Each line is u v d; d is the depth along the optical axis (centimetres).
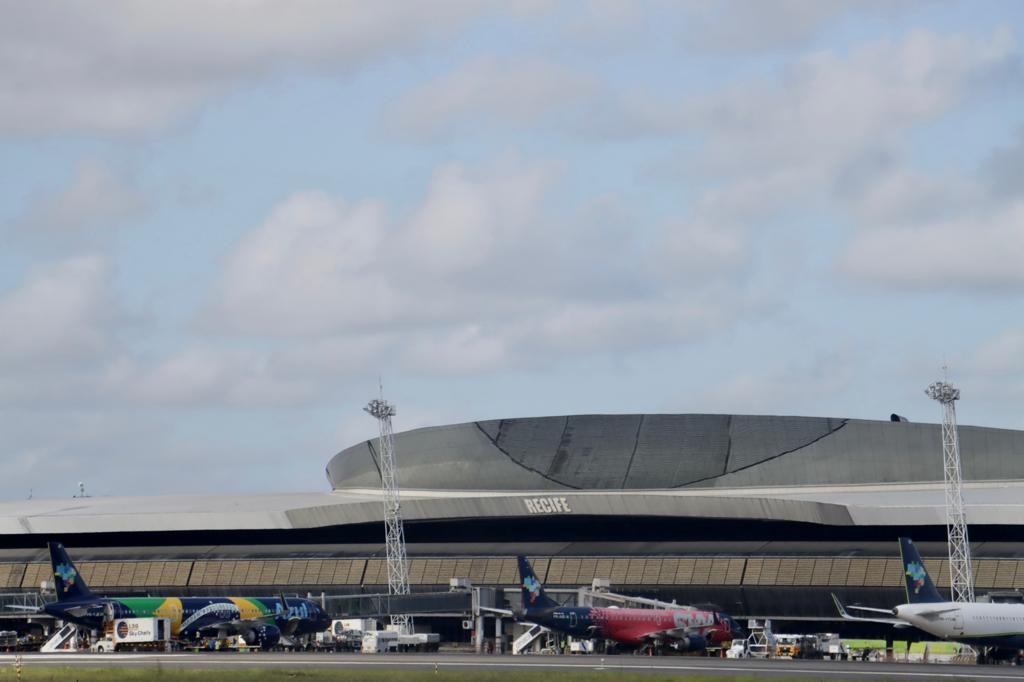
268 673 18062
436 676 17775
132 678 17500
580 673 18462
